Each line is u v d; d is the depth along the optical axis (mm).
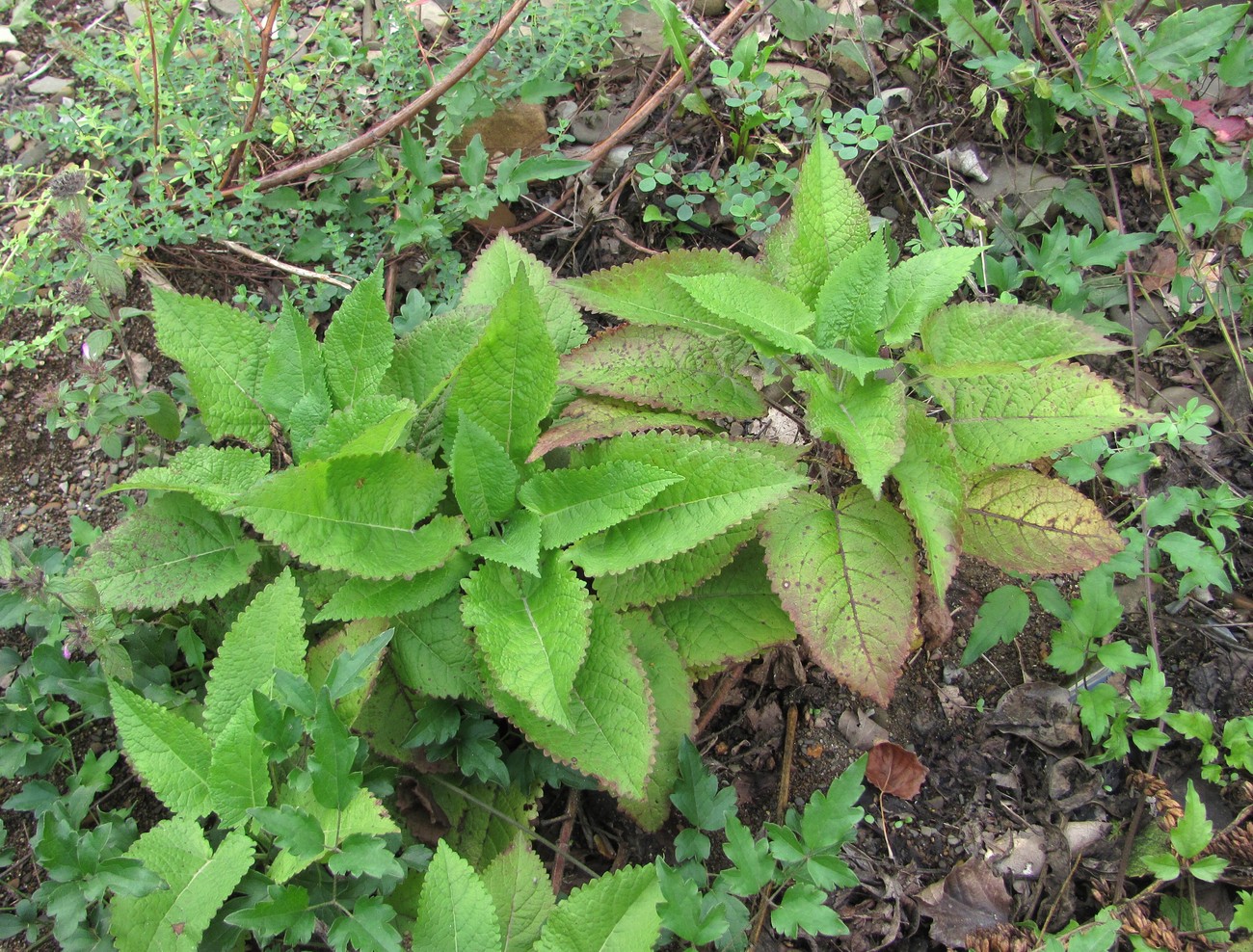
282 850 634
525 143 905
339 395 711
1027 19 912
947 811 759
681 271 715
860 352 676
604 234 897
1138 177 898
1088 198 882
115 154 884
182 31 896
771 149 890
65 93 927
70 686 685
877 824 756
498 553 663
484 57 876
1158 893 721
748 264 720
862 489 690
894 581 658
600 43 894
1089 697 732
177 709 700
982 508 692
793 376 693
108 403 762
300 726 617
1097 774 756
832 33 938
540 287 759
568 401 733
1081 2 949
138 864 610
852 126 914
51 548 725
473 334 723
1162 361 856
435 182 842
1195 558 742
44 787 690
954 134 914
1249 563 810
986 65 856
